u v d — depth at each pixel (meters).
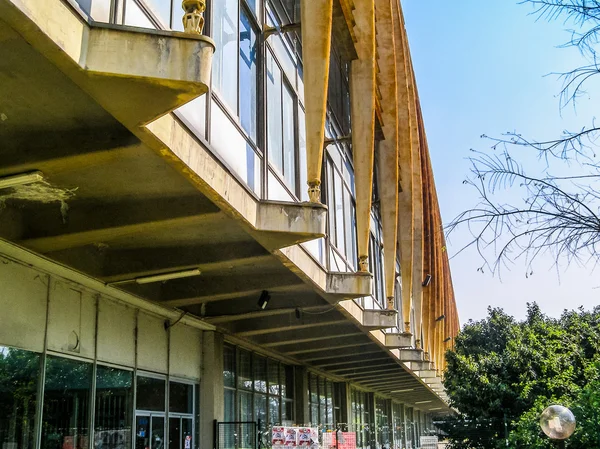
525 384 21.44
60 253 11.46
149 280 13.03
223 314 17.34
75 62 5.87
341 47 17.36
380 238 28.06
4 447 10.05
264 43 13.72
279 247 11.49
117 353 13.71
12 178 8.30
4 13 5.13
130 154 8.12
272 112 14.27
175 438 16.33
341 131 22.17
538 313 30.23
